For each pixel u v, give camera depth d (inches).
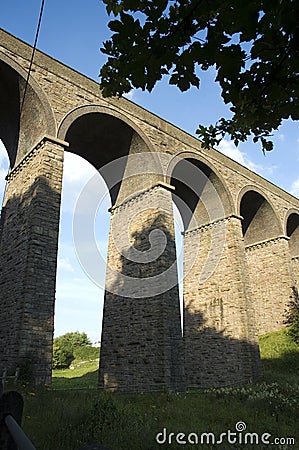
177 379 610.9
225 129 199.3
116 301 751.1
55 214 561.6
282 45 135.3
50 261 532.4
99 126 737.0
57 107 631.8
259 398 540.4
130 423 329.7
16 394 103.4
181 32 141.2
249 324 820.0
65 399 415.2
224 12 132.8
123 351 689.6
